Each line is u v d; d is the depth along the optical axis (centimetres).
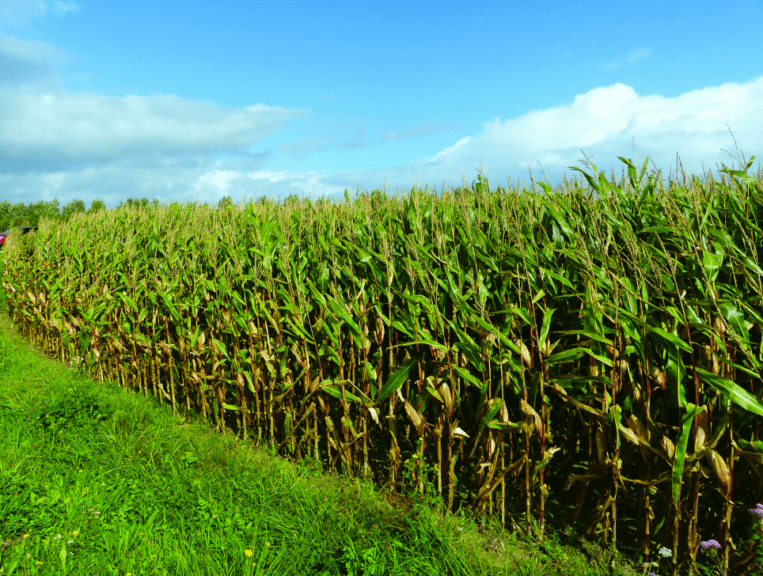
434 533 313
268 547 303
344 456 423
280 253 505
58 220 1141
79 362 782
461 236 406
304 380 455
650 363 317
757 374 255
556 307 369
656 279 316
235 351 532
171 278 643
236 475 404
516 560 311
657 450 286
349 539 296
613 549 310
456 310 373
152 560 287
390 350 414
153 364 645
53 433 473
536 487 387
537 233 400
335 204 615
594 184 388
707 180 404
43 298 931
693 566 282
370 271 453
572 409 363
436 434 370
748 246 322
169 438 481
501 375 340
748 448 280
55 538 304
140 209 985
